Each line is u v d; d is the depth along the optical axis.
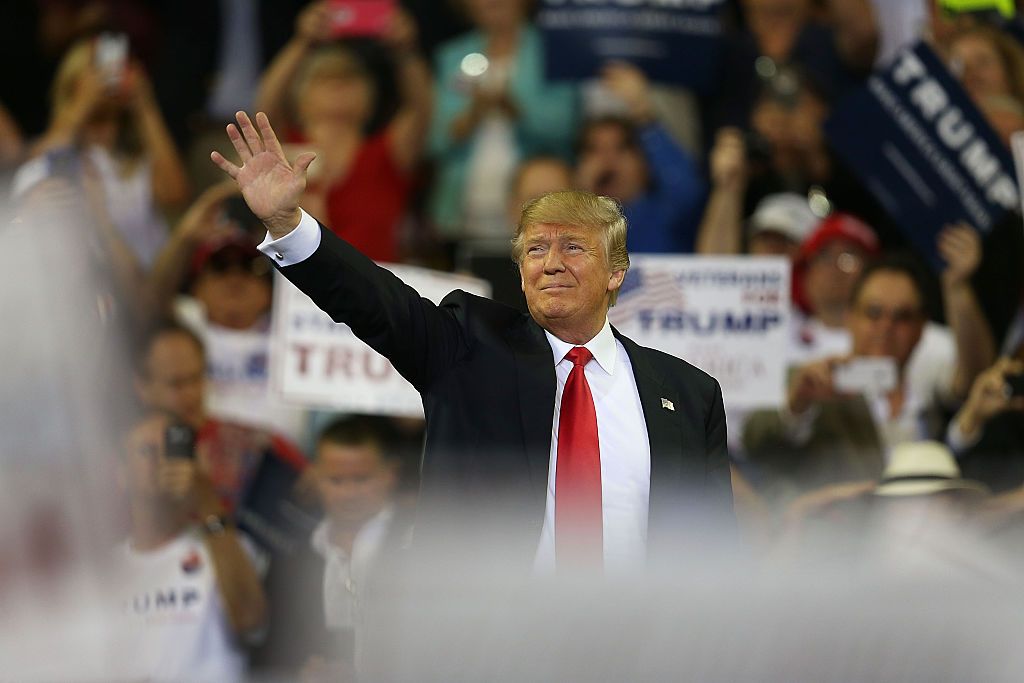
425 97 27.09
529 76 27.05
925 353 25.00
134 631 20.59
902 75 24.80
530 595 9.81
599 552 10.39
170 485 21.47
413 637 9.80
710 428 11.15
